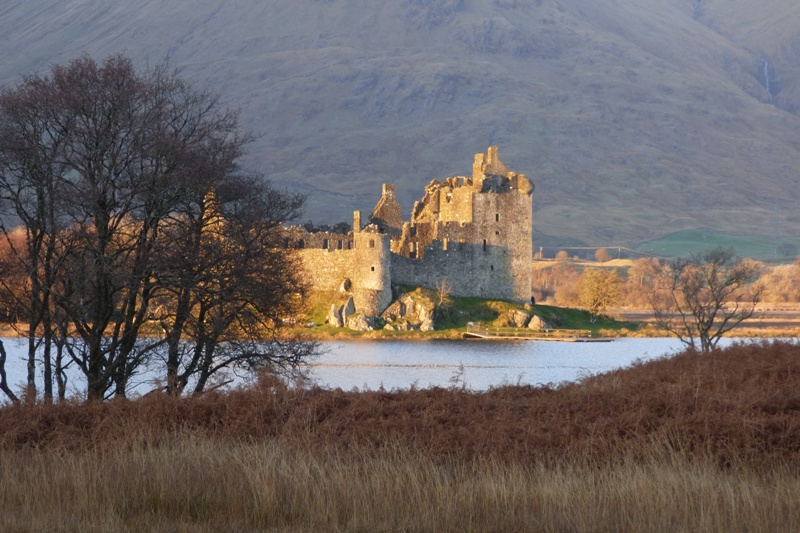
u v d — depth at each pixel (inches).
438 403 4060.0
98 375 5073.8
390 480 3014.3
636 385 4579.2
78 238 5027.1
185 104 5502.0
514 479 3070.9
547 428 3713.1
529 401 4254.4
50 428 3833.7
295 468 3093.0
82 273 4960.6
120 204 5157.5
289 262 6018.7
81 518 2785.4
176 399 4010.8
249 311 5551.2
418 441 3553.2
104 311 5123.0
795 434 3481.8
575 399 4131.4
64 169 5137.8
